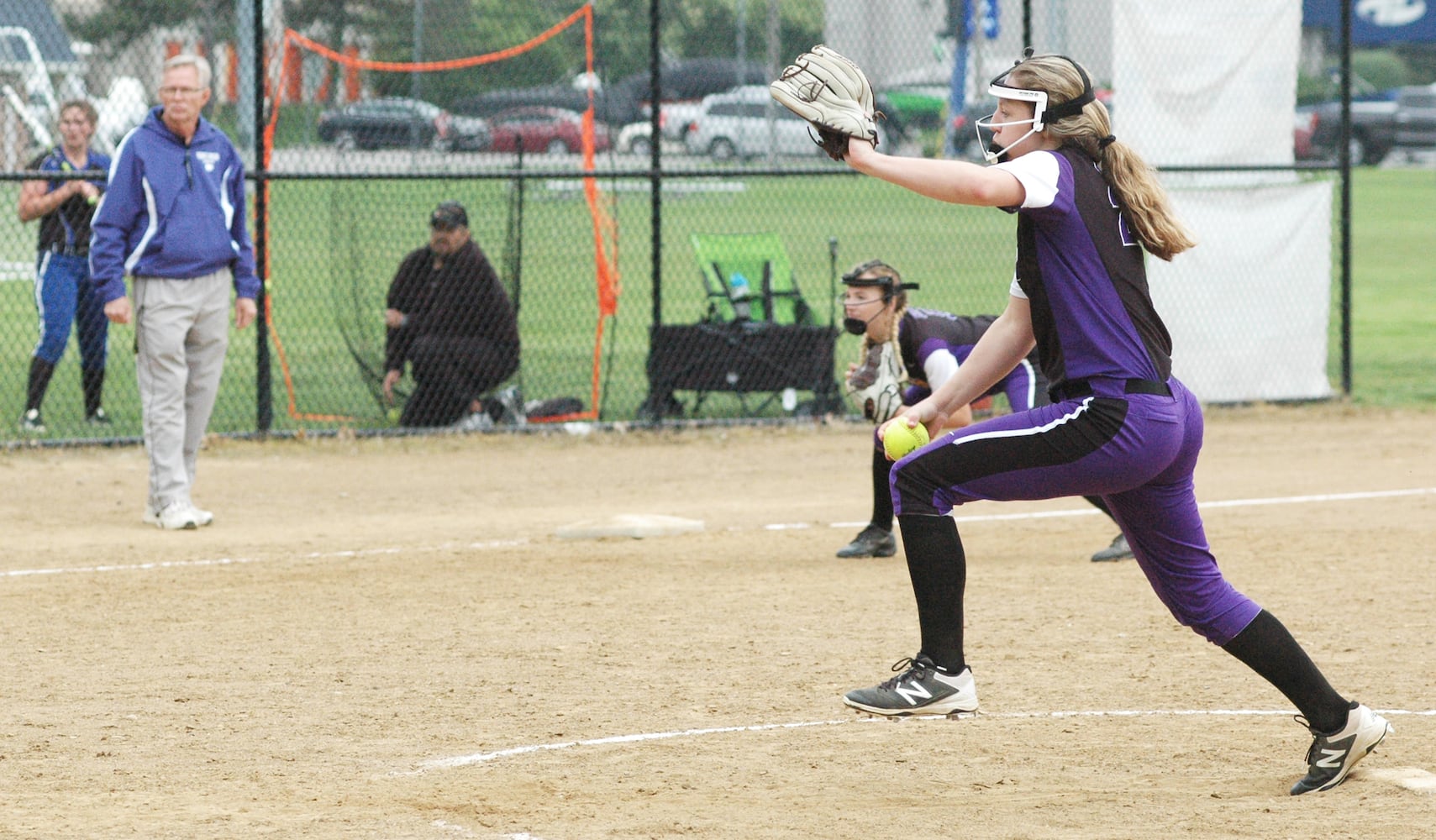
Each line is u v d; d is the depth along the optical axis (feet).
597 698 69.26
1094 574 95.81
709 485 128.67
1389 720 64.64
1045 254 52.16
